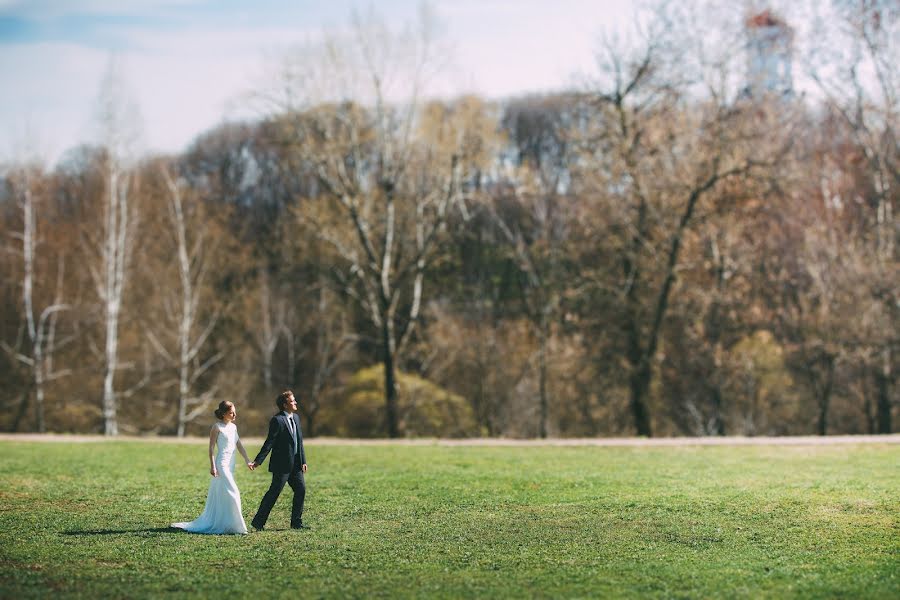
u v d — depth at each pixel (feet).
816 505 54.13
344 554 41.06
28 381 165.17
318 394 182.19
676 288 151.43
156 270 176.24
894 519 49.24
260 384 185.37
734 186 133.80
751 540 44.29
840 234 162.61
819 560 39.88
